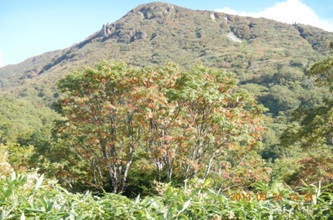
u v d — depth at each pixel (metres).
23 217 2.07
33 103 134.50
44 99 143.62
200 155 16.02
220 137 15.23
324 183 15.59
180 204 2.38
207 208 2.49
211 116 14.80
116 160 17.78
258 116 16.23
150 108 15.54
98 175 20.78
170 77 17.06
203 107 15.69
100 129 17.20
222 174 14.95
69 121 18.88
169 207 2.41
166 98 15.34
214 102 15.27
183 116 15.94
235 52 194.25
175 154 14.98
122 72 17.73
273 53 187.25
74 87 19.05
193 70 16.42
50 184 2.92
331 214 2.40
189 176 16.42
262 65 158.12
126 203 2.59
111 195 2.68
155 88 16.08
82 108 19.05
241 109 16.27
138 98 15.73
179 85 16.20
